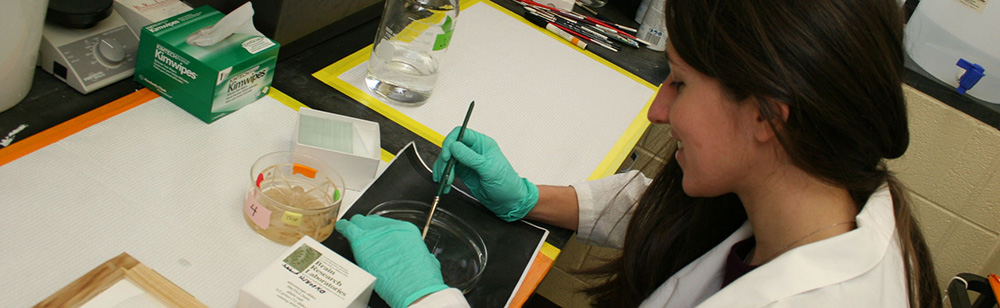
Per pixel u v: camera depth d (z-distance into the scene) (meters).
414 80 1.14
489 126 1.15
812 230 0.75
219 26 0.95
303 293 0.68
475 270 0.85
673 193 0.97
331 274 0.71
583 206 1.03
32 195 0.76
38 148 0.82
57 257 0.71
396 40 1.13
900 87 0.65
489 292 0.83
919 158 1.71
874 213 0.73
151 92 0.98
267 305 0.66
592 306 1.16
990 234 1.72
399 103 1.14
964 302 1.16
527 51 1.41
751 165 0.73
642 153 1.88
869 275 0.70
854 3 0.61
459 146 0.92
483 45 1.38
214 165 0.89
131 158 0.85
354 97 1.12
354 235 0.81
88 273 0.66
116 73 0.96
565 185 1.07
